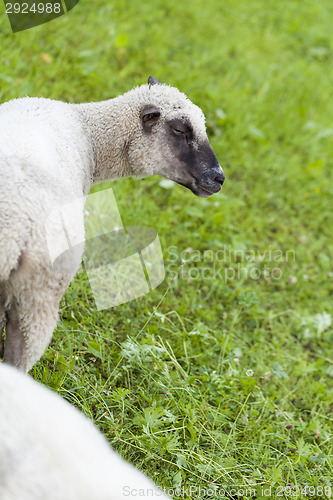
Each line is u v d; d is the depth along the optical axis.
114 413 4.28
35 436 2.45
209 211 6.59
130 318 5.14
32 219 3.30
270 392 5.03
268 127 8.16
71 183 3.75
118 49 7.76
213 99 7.77
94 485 2.37
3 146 3.45
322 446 4.71
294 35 10.12
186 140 4.39
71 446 2.48
